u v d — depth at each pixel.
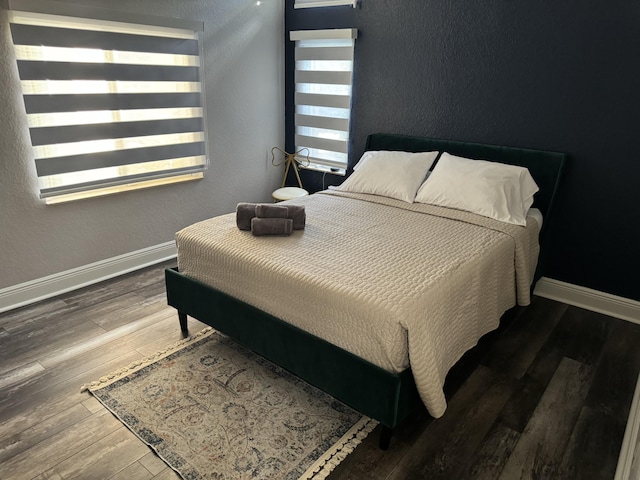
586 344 2.66
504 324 2.87
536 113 3.06
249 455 1.81
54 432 1.91
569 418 2.06
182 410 2.05
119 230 3.38
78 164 3.02
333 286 1.89
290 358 2.08
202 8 3.49
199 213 3.92
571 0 2.77
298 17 4.08
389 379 1.72
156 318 2.82
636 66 2.64
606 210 2.93
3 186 2.74
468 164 3.09
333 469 1.77
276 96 4.32
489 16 3.09
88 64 2.91
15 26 2.57
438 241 2.40
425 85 3.50
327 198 3.26
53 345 2.52
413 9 3.40
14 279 2.91
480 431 1.97
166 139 3.48
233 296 2.29
